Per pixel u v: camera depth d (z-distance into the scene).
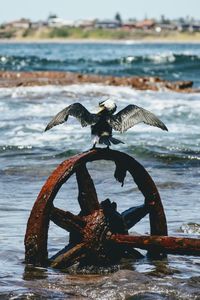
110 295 9.88
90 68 70.56
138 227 13.31
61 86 42.00
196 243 10.67
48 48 180.25
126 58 81.94
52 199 10.95
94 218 11.15
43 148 22.27
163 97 38.22
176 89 42.56
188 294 9.89
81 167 11.17
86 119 10.02
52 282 10.36
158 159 20.58
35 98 36.00
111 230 11.24
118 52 140.50
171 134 25.23
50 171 18.84
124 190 16.78
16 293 9.84
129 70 66.06
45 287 10.16
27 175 18.41
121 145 22.16
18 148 22.17
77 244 11.15
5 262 11.24
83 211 11.31
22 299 9.68
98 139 10.19
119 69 67.94
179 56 83.38
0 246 12.06
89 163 19.59
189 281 10.45
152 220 11.89
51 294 9.87
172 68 69.44
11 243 12.24
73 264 11.05
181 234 12.89
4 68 68.88
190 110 31.77
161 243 10.83
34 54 124.12
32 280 10.44
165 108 32.56
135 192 16.58
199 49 174.12
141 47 197.62
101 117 10.18
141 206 11.88
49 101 34.97
